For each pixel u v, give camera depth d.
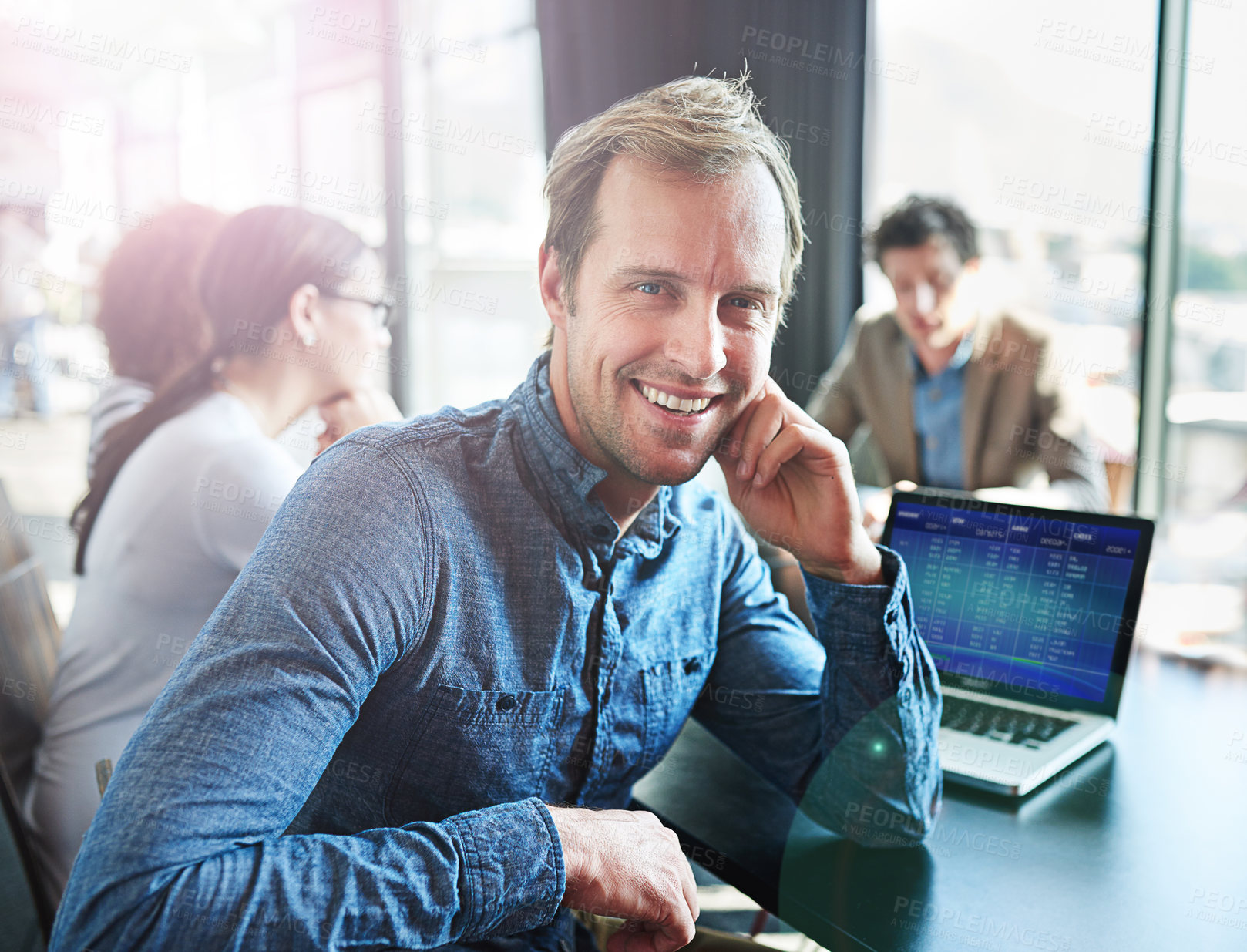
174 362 1.28
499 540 0.79
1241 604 1.80
